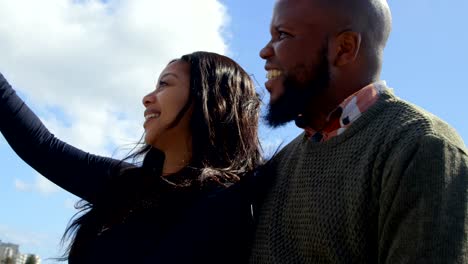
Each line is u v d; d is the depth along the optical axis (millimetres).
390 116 1917
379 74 2135
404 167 1710
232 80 2898
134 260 2385
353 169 1878
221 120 2785
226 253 2363
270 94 2182
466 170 1695
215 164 2713
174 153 2799
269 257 2061
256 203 2393
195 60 2861
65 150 3189
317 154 2064
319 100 2107
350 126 1986
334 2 2078
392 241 1693
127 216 2592
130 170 2828
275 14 2184
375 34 2105
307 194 2002
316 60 2074
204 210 2438
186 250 2338
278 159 2508
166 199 2525
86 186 3043
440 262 1549
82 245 2674
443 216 1601
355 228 1795
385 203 1722
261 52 2217
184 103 2766
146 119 2809
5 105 3131
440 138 1729
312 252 1910
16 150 3180
